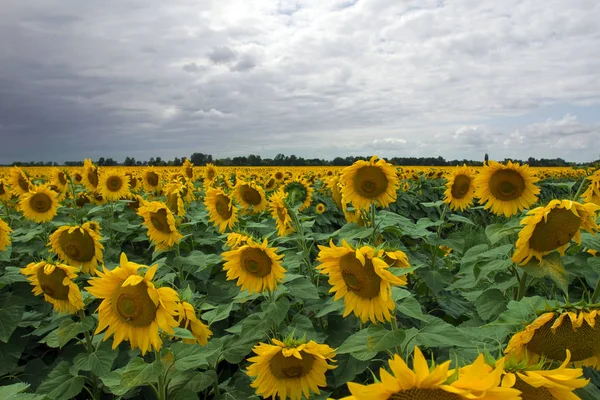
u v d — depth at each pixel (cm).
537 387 155
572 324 233
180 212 778
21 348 515
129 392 427
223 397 370
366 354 279
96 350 429
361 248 290
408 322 492
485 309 403
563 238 352
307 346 297
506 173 543
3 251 609
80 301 442
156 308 299
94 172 1107
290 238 580
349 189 588
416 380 137
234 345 392
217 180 1404
